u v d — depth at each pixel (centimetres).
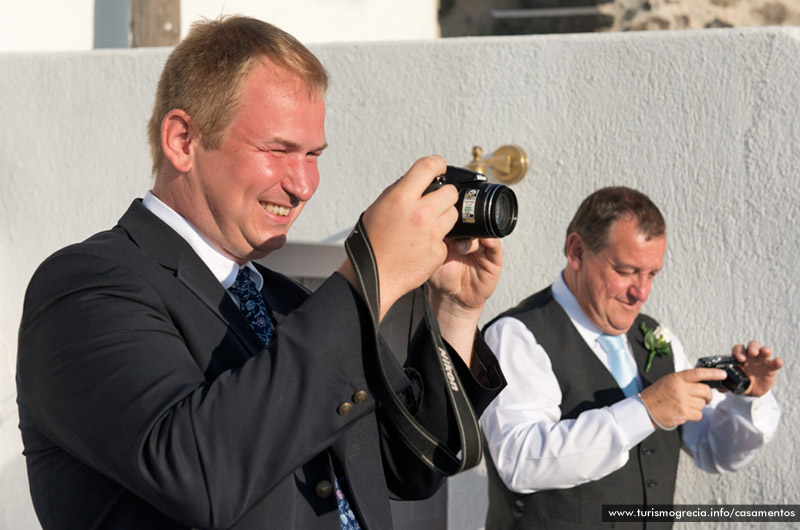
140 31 1088
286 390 290
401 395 375
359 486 351
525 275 869
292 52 349
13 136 1016
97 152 991
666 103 823
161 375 294
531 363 681
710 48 810
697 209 816
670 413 636
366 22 1406
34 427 322
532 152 865
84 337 300
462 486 885
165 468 277
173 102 352
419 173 317
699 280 814
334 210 931
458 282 386
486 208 357
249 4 1201
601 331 712
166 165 360
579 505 664
